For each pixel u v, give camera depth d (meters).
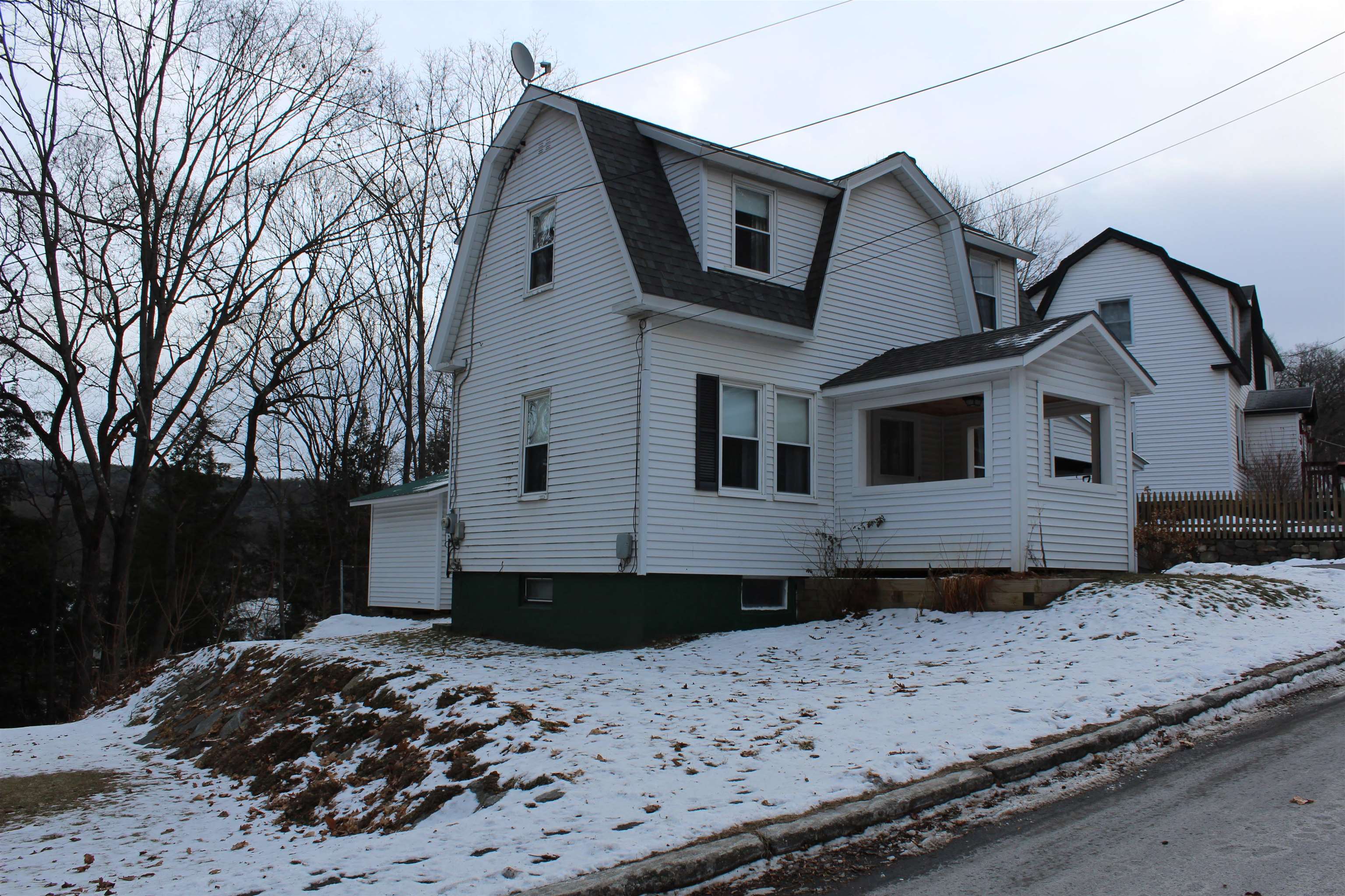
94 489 40.41
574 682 10.48
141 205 23.75
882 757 6.84
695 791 6.26
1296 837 5.27
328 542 37.47
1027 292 32.53
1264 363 36.84
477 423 17.62
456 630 17.56
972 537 13.94
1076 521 14.27
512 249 17.20
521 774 7.06
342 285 31.59
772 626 14.87
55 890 6.27
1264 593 13.20
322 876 5.57
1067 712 8.01
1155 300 29.72
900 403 15.03
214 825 8.46
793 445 15.56
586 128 15.07
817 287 15.70
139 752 13.18
